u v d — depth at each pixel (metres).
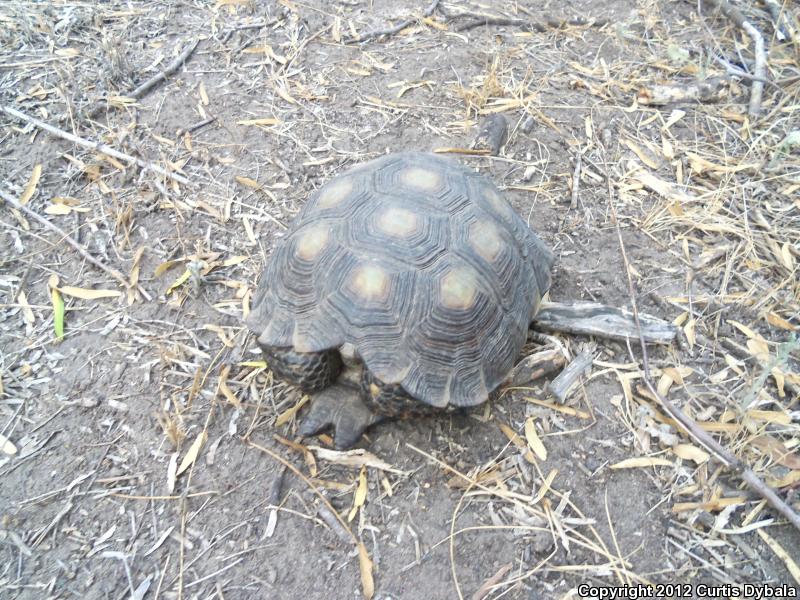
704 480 0.34
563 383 0.37
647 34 0.60
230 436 0.36
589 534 0.33
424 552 0.32
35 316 0.40
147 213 0.46
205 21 0.60
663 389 0.38
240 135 0.51
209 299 0.41
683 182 0.49
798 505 0.34
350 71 0.56
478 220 0.34
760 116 0.53
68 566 0.31
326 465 0.35
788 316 0.41
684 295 0.42
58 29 0.58
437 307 0.32
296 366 0.32
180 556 0.32
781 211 0.46
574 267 0.43
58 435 0.36
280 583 0.31
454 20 0.62
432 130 0.52
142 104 0.53
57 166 0.48
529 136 0.52
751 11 0.62
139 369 0.38
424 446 0.35
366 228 0.33
